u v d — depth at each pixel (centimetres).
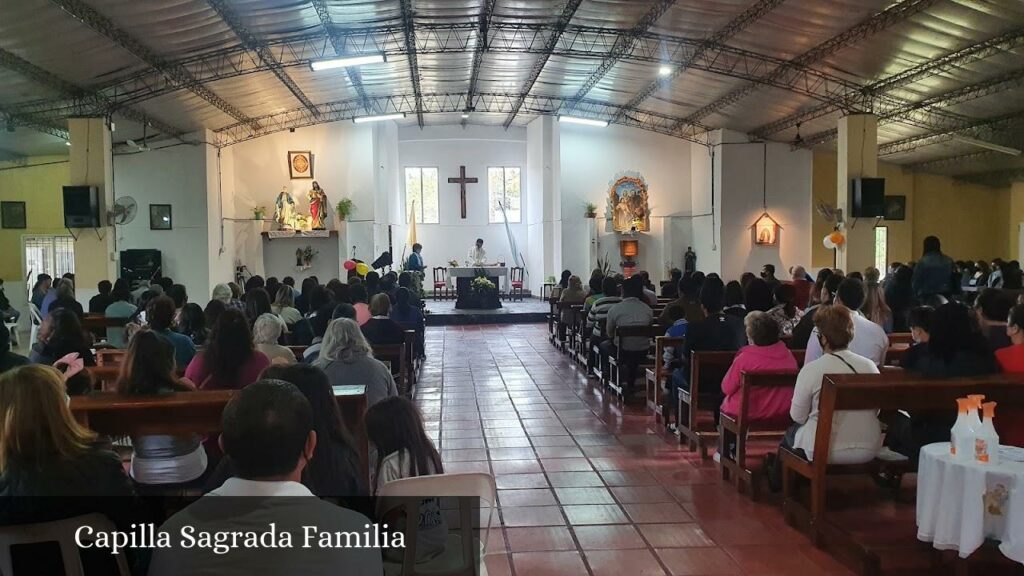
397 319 925
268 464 169
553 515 447
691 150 2009
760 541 405
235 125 1745
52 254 1666
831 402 375
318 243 1884
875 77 1288
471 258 1975
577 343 1083
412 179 2217
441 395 827
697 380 568
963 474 322
